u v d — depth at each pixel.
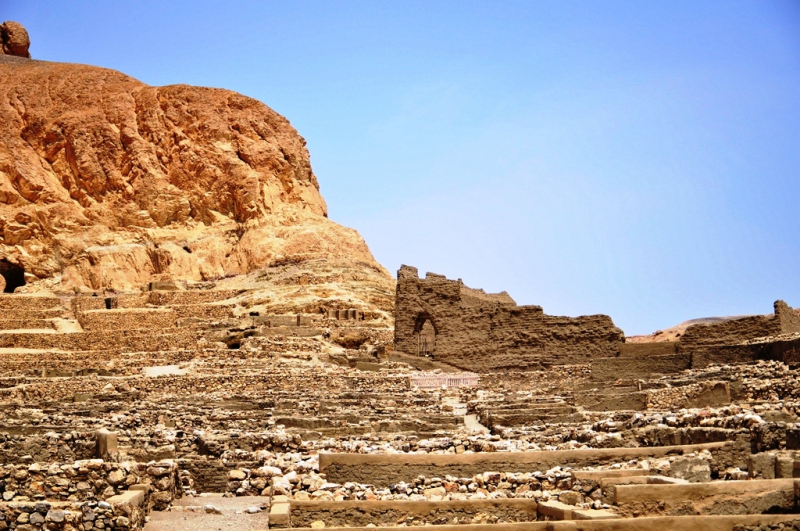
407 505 30.27
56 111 142.50
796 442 33.25
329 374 67.19
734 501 28.92
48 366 75.50
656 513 29.12
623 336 69.25
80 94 144.00
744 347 56.22
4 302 104.38
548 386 61.62
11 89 145.75
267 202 129.00
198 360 72.75
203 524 30.48
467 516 30.23
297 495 32.38
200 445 39.41
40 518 28.02
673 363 58.97
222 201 132.00
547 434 41.66
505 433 43.25
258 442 39.72
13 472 29.16
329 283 105.88
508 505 30.34
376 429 46.88
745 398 45.69
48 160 138.38
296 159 136.38
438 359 74.38
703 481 31.41
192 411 50.56
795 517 27.30
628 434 37.72
